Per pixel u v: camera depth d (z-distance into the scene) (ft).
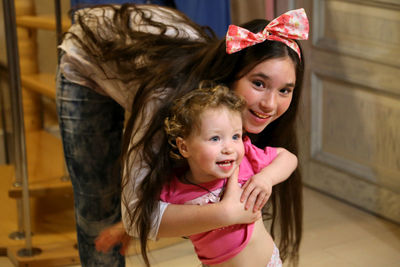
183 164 5.23
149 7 6.04
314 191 10.87
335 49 10.00
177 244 8.89
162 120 4.90
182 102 4.72
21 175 8.11
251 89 4.75
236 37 4.66
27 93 10.93
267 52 4.68
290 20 4.79
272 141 5.60
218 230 4.98
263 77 4.68
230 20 8.58
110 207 6.53
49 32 11.25
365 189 9.95
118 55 5.42
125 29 5.62
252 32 4.90
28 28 10.19
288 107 5.31
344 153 10.34
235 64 4.80
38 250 8.44
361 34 9.53
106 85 5.81
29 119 11.10
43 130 11.50
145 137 4.88
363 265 8.21
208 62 4.96
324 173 10.71
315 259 8.36
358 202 10.13
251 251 5.07
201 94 4.70
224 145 4.67
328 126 10.53
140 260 8.38
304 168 11.06
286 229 6.00
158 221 4.87
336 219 9.69
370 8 9.27
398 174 9.39
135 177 4.96
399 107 9.15
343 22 9.78
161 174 4.98
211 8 8.38
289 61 4.76
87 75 5.97
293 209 6.06
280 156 5.24
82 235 6.63
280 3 10.41
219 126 4.63
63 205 10.07
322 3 10.07
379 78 9.35
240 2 9.45
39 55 11.30
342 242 8.90
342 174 10.34
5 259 8.52
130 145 5.07
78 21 6.02
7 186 10.62
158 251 8.68
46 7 11.09
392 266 8.18
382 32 9.18
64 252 8.38
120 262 6.72
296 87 5.18
